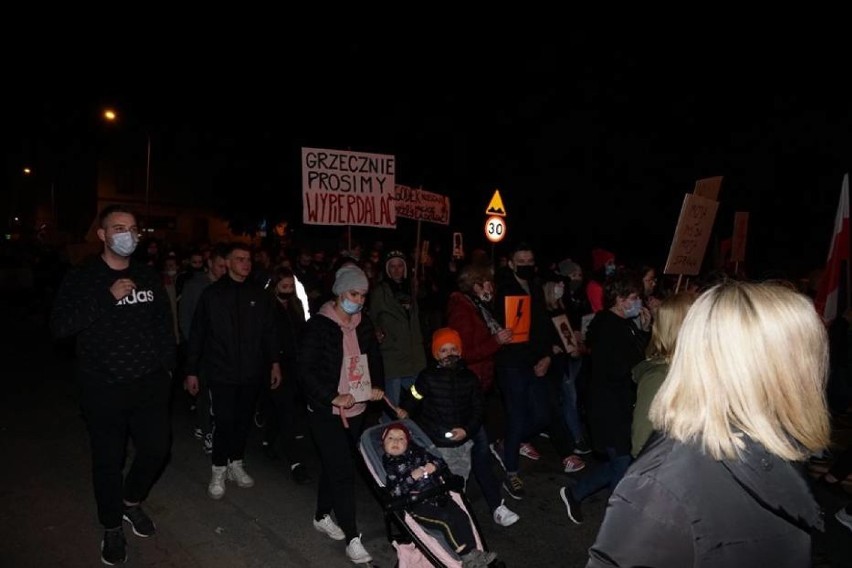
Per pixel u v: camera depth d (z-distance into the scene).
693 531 1.44
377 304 6.42
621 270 4.91
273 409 6.57
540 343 5.83
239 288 5.44
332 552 4.69
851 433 7.38
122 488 4.62
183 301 7.36
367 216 7.86
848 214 6.88
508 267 5.94
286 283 6.37
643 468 1.52
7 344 13.12
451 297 5.66
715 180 7.06
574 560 4.63
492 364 5.77
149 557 4.57
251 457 6.65
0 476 6.00
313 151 7.50
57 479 5.95
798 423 1.53
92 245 10.07
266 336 5.55
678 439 1.53
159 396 4.56
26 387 9.49
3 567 4.39
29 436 7.19
